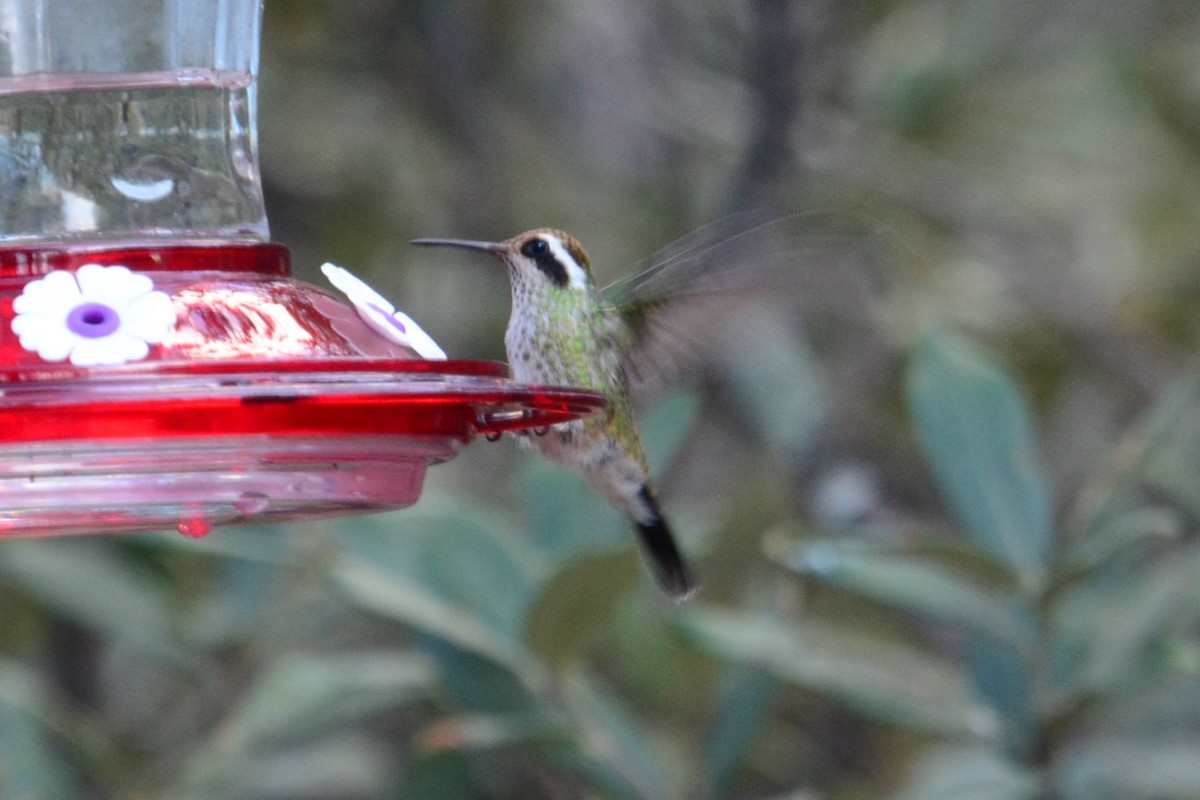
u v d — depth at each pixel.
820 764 10.54
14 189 6.11
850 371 11.66
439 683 8.09
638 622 9.46
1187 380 7.79
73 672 10.58
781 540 7.95
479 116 11.54
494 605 8.00
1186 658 7.54
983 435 7.93
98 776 9.00
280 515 5.52
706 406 11.41
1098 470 10.80
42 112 6.13
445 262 11.63
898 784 9.90
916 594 7.81
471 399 4.80
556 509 8.45
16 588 10.02
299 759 9.55
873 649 8.16
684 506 11.20
